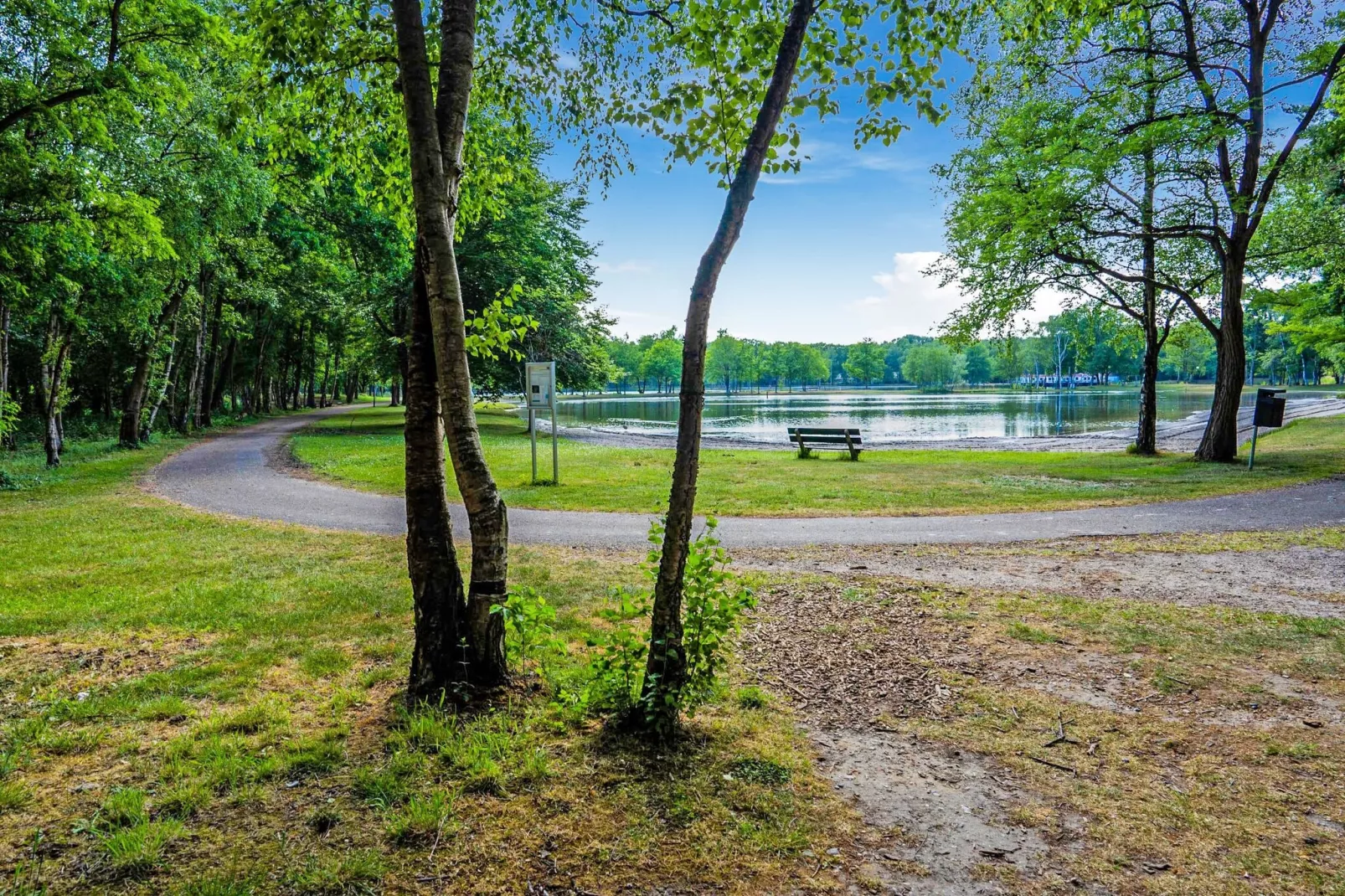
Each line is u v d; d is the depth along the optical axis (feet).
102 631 18.37
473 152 19.44
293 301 104.47
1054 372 409.69
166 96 47.80
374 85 17.56
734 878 8.82
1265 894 8.54
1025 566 25.16
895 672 15.66
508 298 14.47
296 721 13.05
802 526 33.24
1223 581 22.66
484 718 12.62
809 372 424.87
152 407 88.12
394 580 23.38
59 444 66.03
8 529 32.94
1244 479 45.52
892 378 570.05
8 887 8.42
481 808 10.16
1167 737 12.55
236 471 56.59
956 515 35.86
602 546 28.84
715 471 54.85
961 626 18.54
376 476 52.75
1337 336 82.58
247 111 17.57
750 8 13.99
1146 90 53.21
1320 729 12.72
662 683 11.86
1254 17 51.39
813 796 10.66
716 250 11.33
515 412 171.32
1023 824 10.04
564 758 11.48
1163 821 10.05
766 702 14.01
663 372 402.11
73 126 44.01
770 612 19.86
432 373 13.29
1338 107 55.31
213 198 61.87
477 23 17.66
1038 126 56.39
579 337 105.60
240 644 17.34
